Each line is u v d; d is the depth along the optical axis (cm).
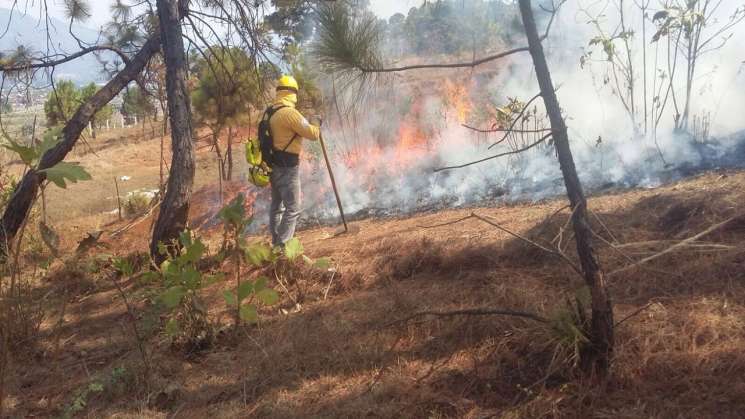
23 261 671
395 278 452
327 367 340
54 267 628
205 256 588
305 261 493
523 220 485
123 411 323
